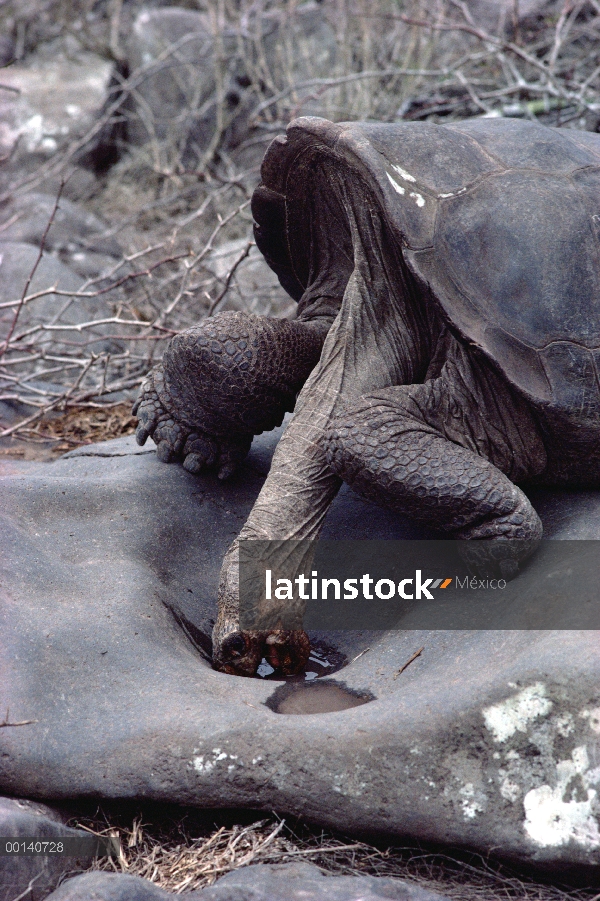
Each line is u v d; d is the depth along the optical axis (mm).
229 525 6680
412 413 5754
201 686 5008
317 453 5719
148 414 6852
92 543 6121
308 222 6594
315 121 5844
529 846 4371
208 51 18219
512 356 5465
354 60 16828
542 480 6145
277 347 6234
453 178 5793
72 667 5070
